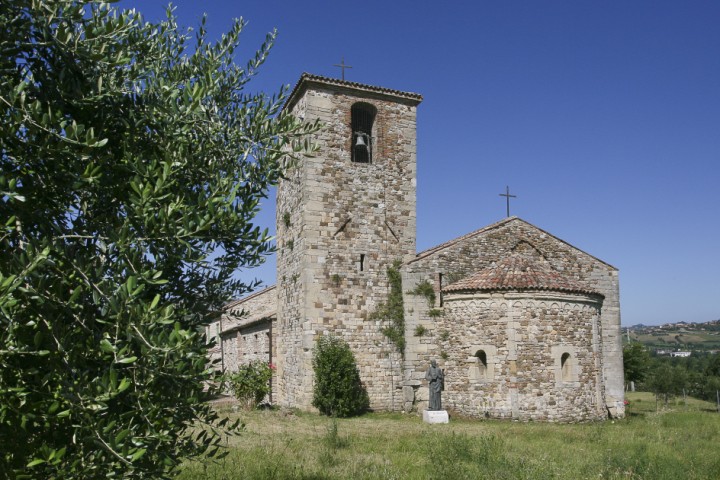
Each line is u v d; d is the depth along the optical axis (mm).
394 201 23266
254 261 5953
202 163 5648
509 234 23406
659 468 10633
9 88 4371
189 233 4668
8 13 4512
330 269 21891
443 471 10359
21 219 4531
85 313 4523
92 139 4344
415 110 24375
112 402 4418
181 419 4770
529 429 16875
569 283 20469
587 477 10320
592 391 19906
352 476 10031
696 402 43688
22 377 4160
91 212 5004
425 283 21922
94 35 4719
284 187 24812
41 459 3949
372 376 21547
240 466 10289
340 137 22875
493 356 19469
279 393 24125
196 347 4656
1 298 3533
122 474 4113
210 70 6098
